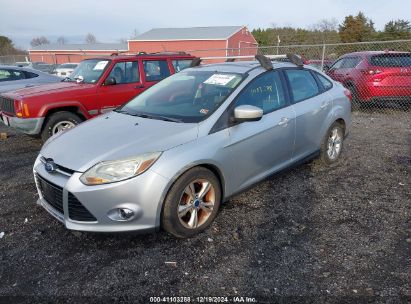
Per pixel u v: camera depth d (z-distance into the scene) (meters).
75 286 2.68
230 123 3.50
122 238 3.29
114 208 2.88
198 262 2.94
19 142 6.77
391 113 9.58
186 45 39.81
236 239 3.27
